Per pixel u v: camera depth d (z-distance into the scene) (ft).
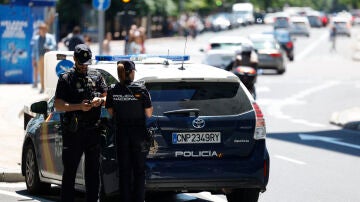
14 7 222.48
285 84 284.00
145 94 72.54
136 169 72.90
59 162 82.43
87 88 72.90
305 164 119.24
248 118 76.38
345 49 520.01
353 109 205.36
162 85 75.20
